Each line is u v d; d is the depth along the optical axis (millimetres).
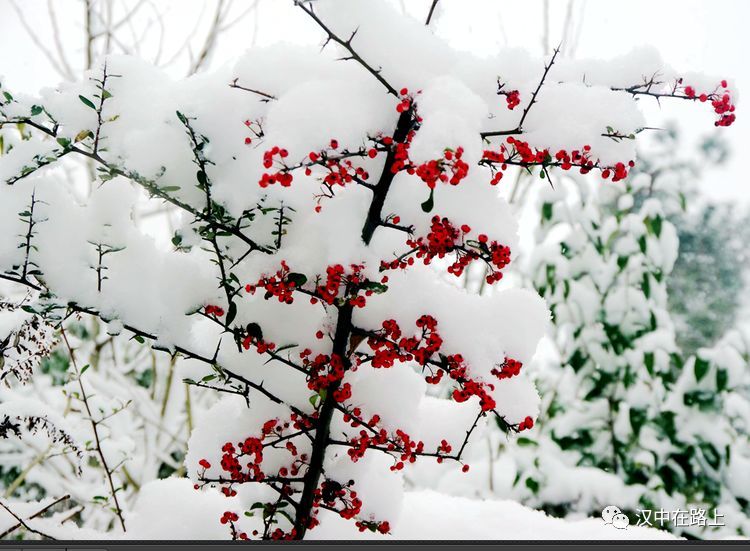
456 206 1302
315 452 1336
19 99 1305
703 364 1976
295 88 1279
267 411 1364
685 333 3055
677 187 2148
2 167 1297
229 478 1358
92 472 1820
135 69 1327
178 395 2047
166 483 1457
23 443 1638
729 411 2037
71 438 1443
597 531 1490
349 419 1328
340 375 1311
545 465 1968
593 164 1302
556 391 2150
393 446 1317
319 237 1317
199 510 1429
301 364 1354
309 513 1347
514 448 2021
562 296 2117
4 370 1384
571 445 2096
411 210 1308
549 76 1322
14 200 1312
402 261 1310
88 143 1314
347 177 1264
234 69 1311
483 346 1319
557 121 1303
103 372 2135
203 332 1382
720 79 1311
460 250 1287
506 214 1308
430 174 1228
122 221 1338
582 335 2094
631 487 1905
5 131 1442
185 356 1334
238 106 1312
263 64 1312
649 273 2049
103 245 1314
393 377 1367
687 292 3053
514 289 1354
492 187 1307
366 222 1304
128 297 1325
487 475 2082
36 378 2002
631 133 1302
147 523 1423
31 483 1821
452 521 1481
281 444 1368
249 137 1306
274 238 1322
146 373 2473
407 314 1332
